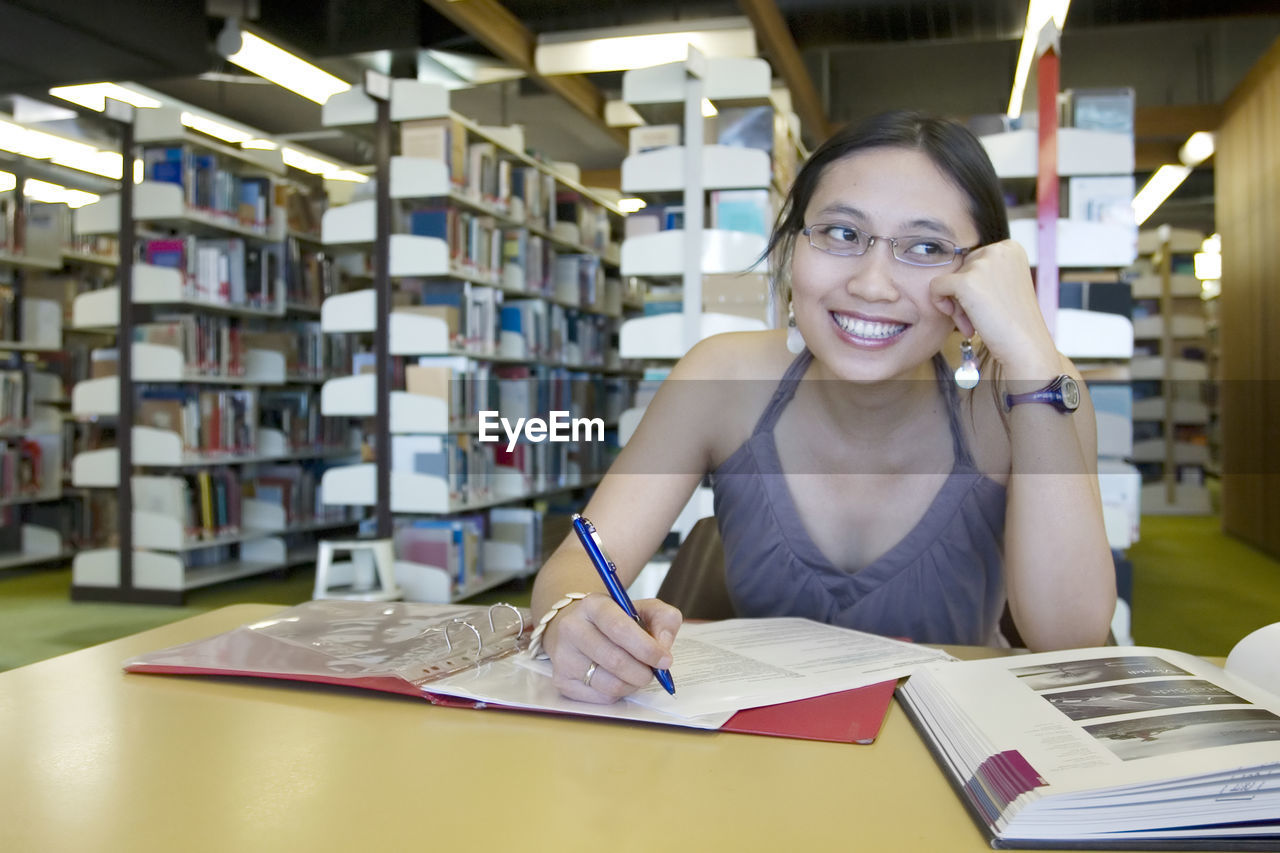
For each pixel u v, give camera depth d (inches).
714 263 151.9
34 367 245.8
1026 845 21.7
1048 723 26.3
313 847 21.3
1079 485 41.5
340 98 183.5
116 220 199.9
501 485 199.9
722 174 152.7
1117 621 119.1
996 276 40.8
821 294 41.4
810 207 42.3
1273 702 27.6
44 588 210.2
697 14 208.5
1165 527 318.7
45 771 25.7
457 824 22.5
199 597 199.6
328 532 262.5
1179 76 326.6
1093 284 141.5
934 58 313.1
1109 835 21.8
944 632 48.9
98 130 240.4
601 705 30.7
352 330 183.5
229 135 270.1
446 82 253.9
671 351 153.2
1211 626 173.5
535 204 231.1
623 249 155.8
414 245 179.9
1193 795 21.8
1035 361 41.1
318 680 32.8
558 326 237.0
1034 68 226.4
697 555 57.2
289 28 222.7
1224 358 301.1
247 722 29.7
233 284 208.4
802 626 41.7
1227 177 295.3
